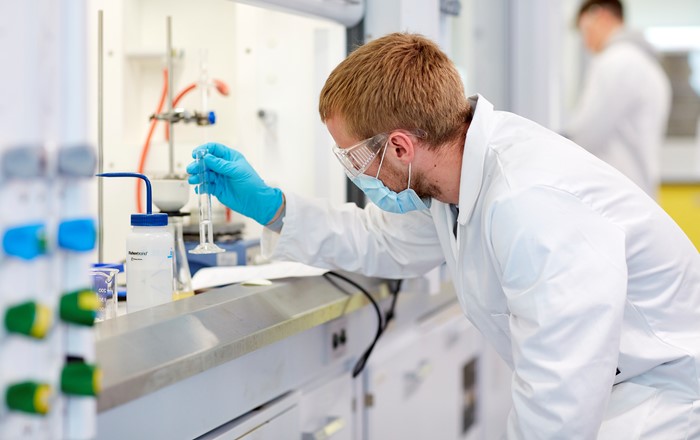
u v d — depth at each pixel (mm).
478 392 2422
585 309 1015
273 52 1851
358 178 1295
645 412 1185
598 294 1023
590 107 3717
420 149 1229
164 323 1090
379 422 1743
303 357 1454
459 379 2258
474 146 1214
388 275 1549
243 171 1378
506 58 2889
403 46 1229
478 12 2662
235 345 1127
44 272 760
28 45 719
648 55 3781
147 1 1714
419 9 1711
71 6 763
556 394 1004
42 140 739
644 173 3727
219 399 1189
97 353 946
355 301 1529
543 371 1020
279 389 1372
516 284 1070
